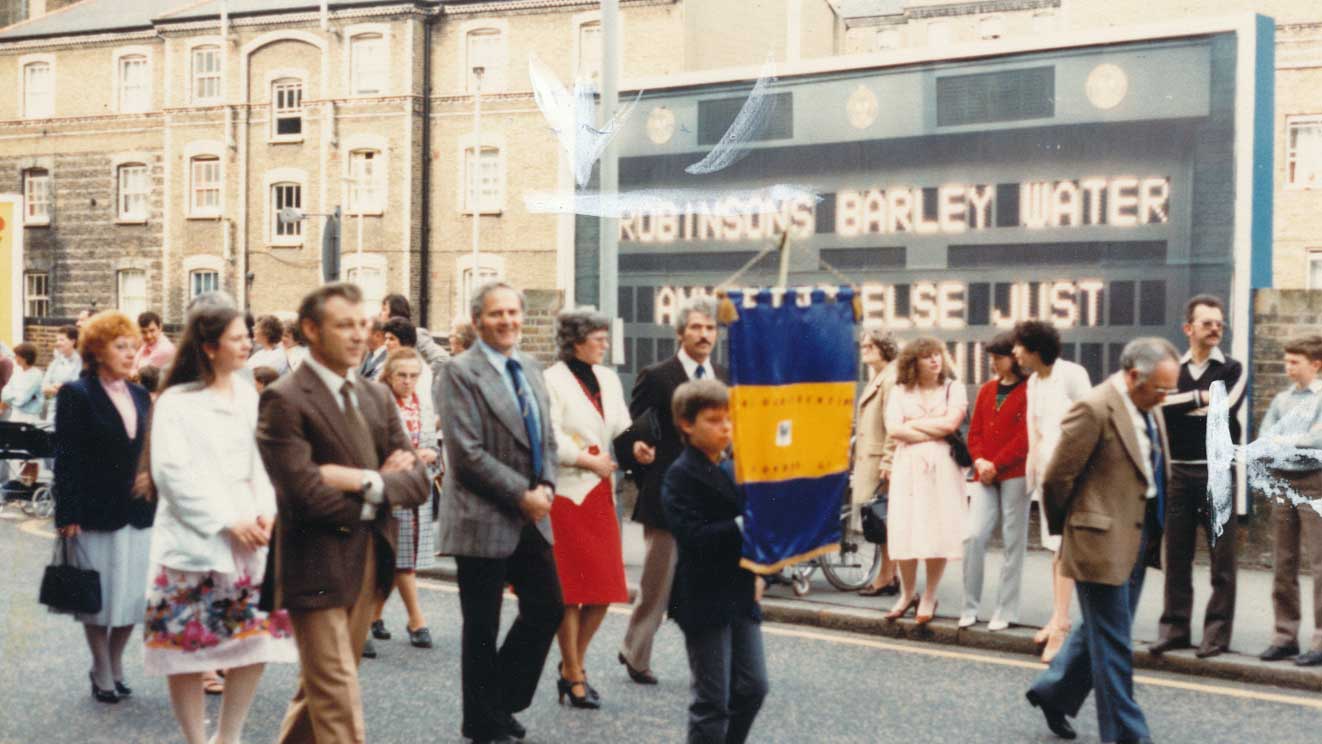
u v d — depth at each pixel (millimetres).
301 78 40031
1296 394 7988
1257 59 11109
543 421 6477
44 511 15047
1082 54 11781
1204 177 11273
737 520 5281
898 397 9180
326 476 5066
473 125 38312
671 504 5320
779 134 13383
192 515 5672
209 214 41188
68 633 8859
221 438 5797
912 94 12609
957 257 12367
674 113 14055
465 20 38250
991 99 12211
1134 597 6457
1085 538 6227
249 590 5898
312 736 5336
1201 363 8180
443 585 10867
